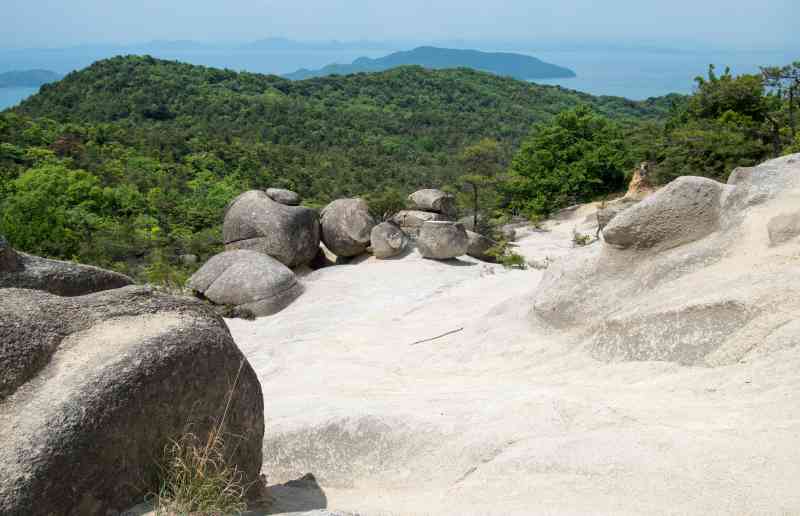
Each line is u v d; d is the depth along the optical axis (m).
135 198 56.00
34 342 3.30
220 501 3.37
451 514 3.75
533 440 4.74
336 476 5.30
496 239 31.75
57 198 49.94
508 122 144.62
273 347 11.90
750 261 7.11
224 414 3.77
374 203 23.83
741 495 3.53
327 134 128.75
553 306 8.84
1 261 3.99
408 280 16.08
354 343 11.22
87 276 4.34
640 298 7.88
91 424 3.08
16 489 2.79
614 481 3.95
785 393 4.75
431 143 125.44
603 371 6.62
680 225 8.29
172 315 3.83
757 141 40.47
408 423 5.56
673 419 4.77
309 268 19.08
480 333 9.89
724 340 6.12
